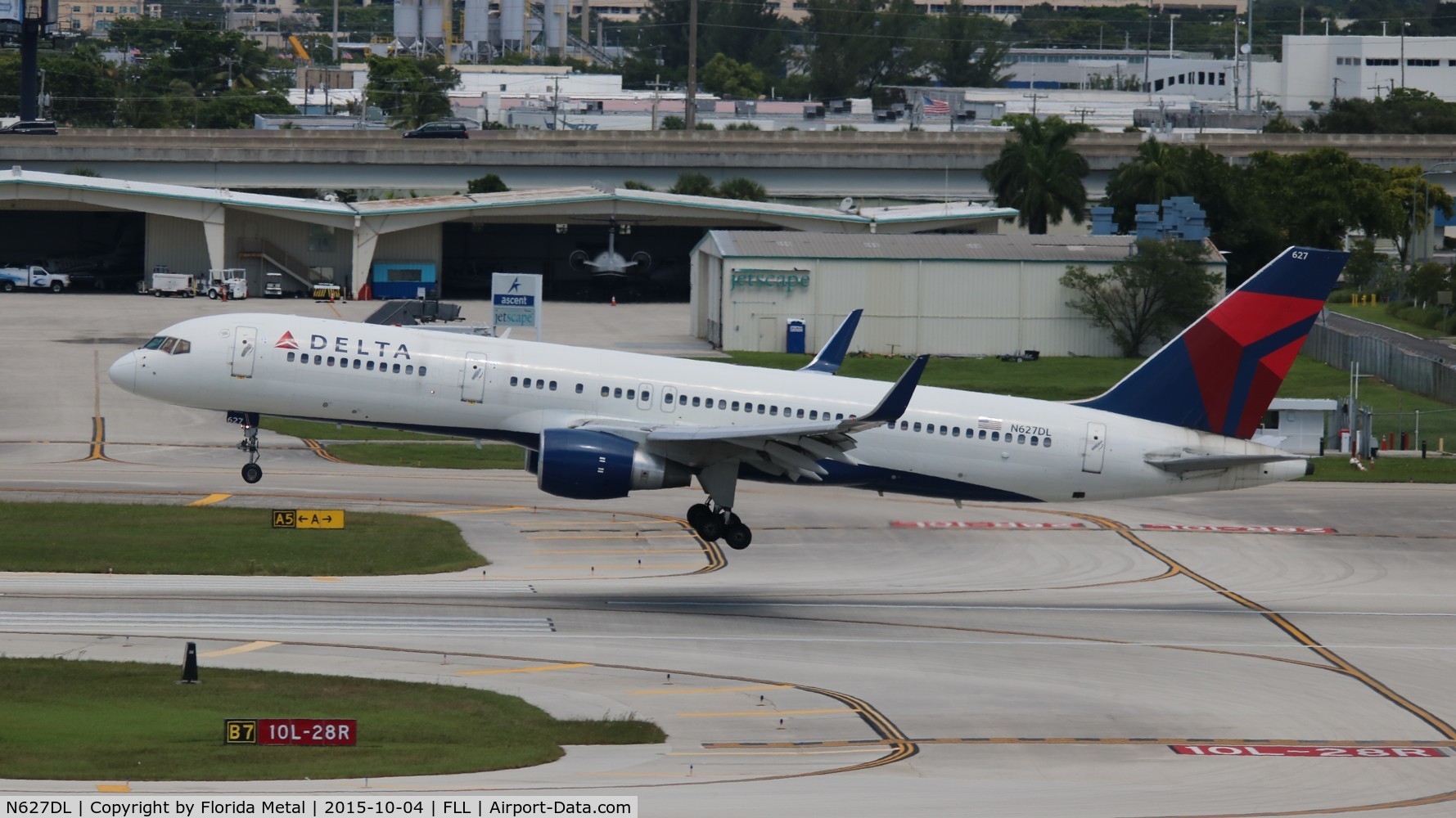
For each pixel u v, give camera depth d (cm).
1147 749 13675
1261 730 14438
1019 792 12038
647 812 10919
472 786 11494
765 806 11212
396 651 15975
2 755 11756
